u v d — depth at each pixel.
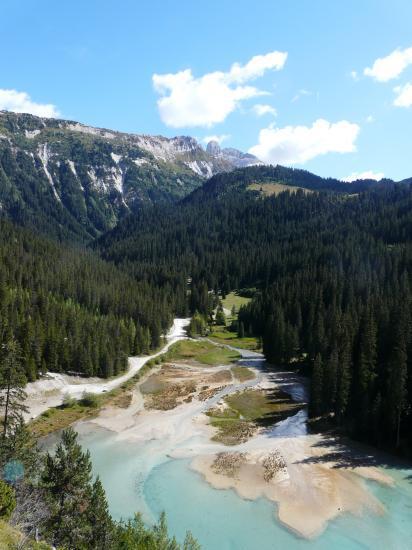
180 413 83.06
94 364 102.38
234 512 48.56
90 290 154.00
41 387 88.19
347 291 142.50
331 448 66.38
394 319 82.38
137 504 49.84
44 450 62.72
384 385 73.50
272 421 79.00
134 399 91.06
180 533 44.44
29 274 152.12
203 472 58.28
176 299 192.62
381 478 56.88
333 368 78.81
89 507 31.38
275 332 124.94
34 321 102.38
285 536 44.34
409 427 66.88
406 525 46.66
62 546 28.69
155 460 62.00
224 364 126.31
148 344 132.75
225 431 73.94
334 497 51.97
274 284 181.12
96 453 63.97
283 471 58.34
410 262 164.38
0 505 26.30
